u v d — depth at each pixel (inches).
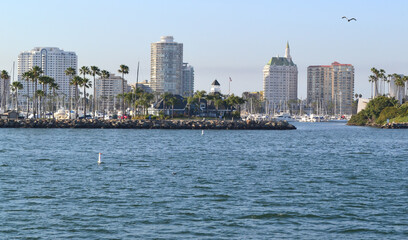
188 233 1921.8
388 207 2341.3
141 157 4347.9
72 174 3240.7
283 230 1971.0
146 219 2098.9
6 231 1923.0
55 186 2790.4
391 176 3307.1
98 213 2186.3
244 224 2042.3
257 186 2854.3
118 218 2111.2
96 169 3496.6
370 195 2615.7
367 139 7367.1
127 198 2485.2
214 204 2370.8
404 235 1918.1
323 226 2027.6
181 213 2197.3
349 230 1975.9
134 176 3184.1
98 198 2477.9
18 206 2293.3
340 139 7322.8
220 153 4840.1
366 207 2340.1
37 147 5182.1
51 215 2146.9
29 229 1951.3
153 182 2957.7
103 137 6884.8
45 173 3267.7
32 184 2844.5
